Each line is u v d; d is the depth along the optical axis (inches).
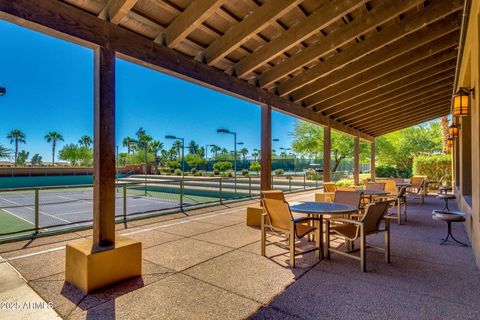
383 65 230.1
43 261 131.5
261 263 132.0
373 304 93.7
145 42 134.6
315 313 88.4
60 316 86.8
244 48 178.4
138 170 1328.7
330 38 175.8
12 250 146.6
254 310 90.4
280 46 166.9
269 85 213.9
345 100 277.9
